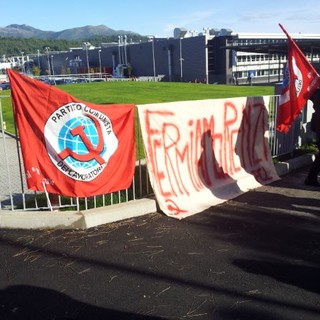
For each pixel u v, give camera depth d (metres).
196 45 87.56
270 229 5.34
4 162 9.31
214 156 6.95
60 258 4.48
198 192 6.45
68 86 38.56
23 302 3.66
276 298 3.71
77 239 4.96
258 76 90.69
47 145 5.30
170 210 5.85
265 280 4.03
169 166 6.20
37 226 5.24
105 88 34.62
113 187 5.73
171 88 35.09
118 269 4.25
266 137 8.09
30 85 5.16
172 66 94.25
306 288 3.88
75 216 5.27
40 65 141.12
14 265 4.32
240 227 5.41
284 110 7.50
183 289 3.86
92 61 116.69
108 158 5.63
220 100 7.00
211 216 5.81
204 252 4.65
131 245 4.81
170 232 5.21
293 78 7.31
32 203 5.98
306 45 45.53
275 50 59.53
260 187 7.31
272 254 4.61
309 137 10.25
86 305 3.61
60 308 3.57
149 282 3.99
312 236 5.12
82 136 5.40
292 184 7.51
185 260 4.45
